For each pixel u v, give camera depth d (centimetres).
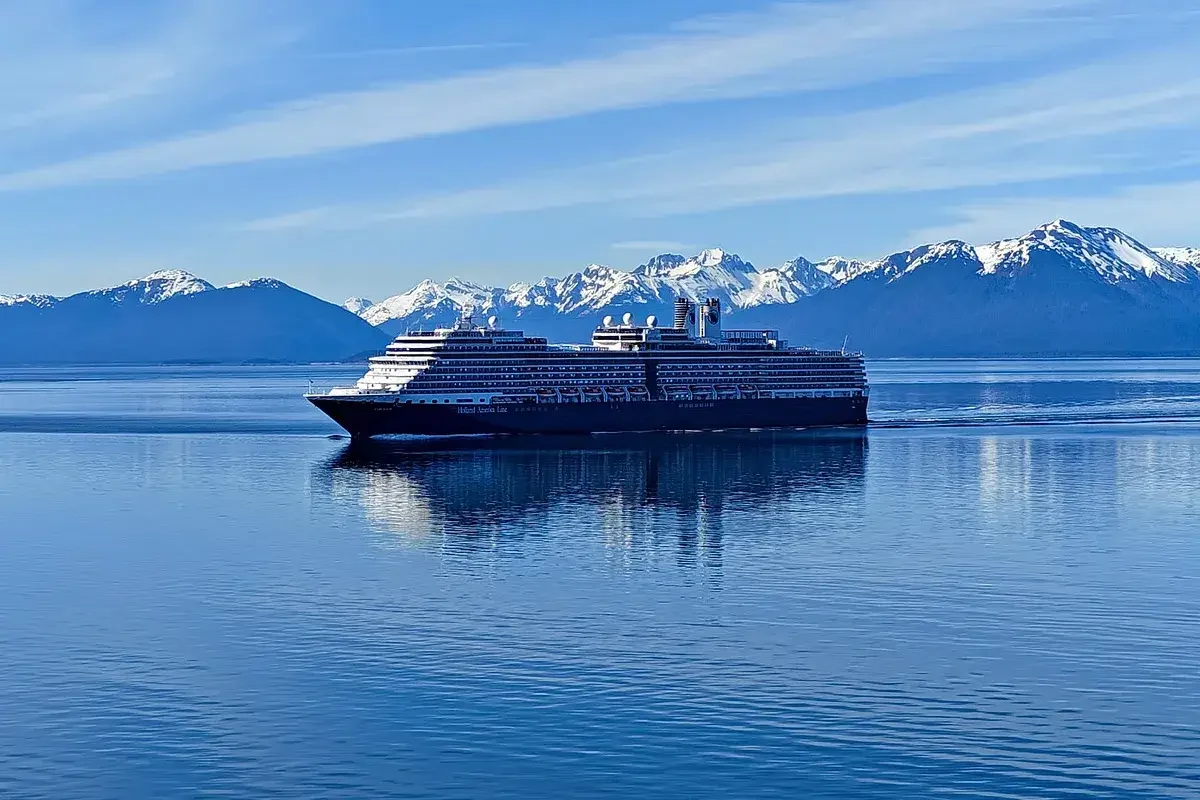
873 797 7538
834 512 16625
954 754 8112
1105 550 14062
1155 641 10388
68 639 10638
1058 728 8500
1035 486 19012
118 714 8862
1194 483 19312
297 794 7644
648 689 9294
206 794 7650
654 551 14050
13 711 8931
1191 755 8075
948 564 13325
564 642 10488
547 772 7900
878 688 9288
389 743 8344
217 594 12175
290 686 9406
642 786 7706
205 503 17750
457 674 9656
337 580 12750
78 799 7594
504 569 13200
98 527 15912
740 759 8062
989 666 9762
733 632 10744
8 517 16750
